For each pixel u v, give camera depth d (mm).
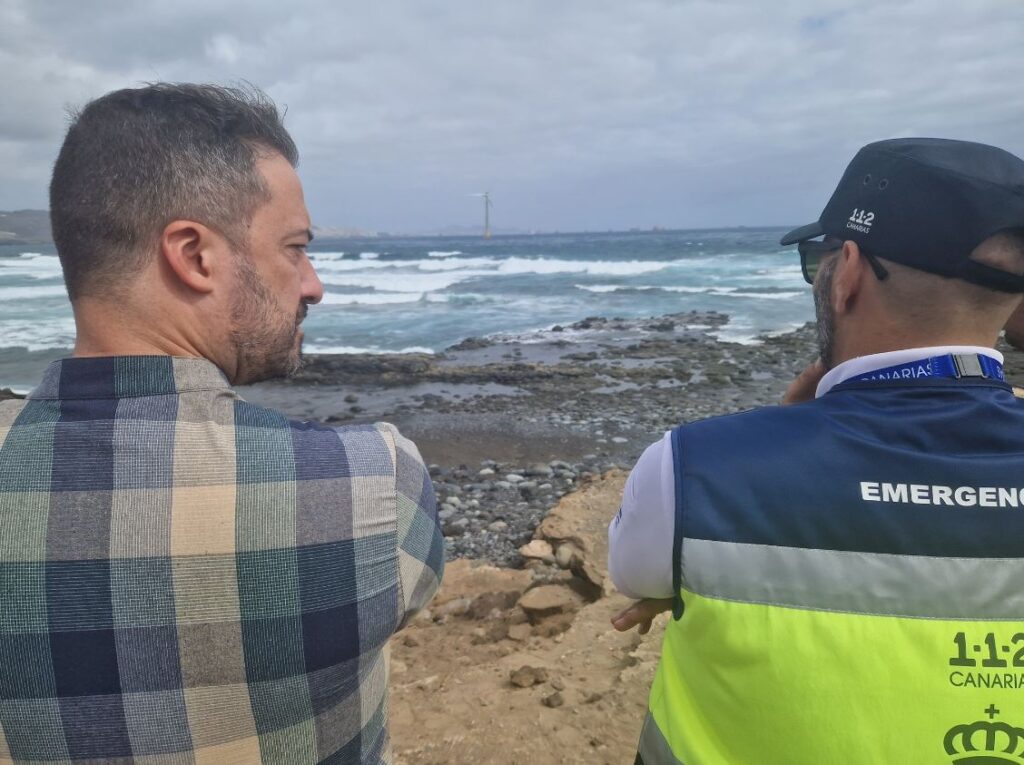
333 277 43125
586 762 3037
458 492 9398
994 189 1107
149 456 1053
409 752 3172
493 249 85125
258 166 1191
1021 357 14789
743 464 1128
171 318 1141
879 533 1053
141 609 1023
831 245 1351
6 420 1085
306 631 1074
